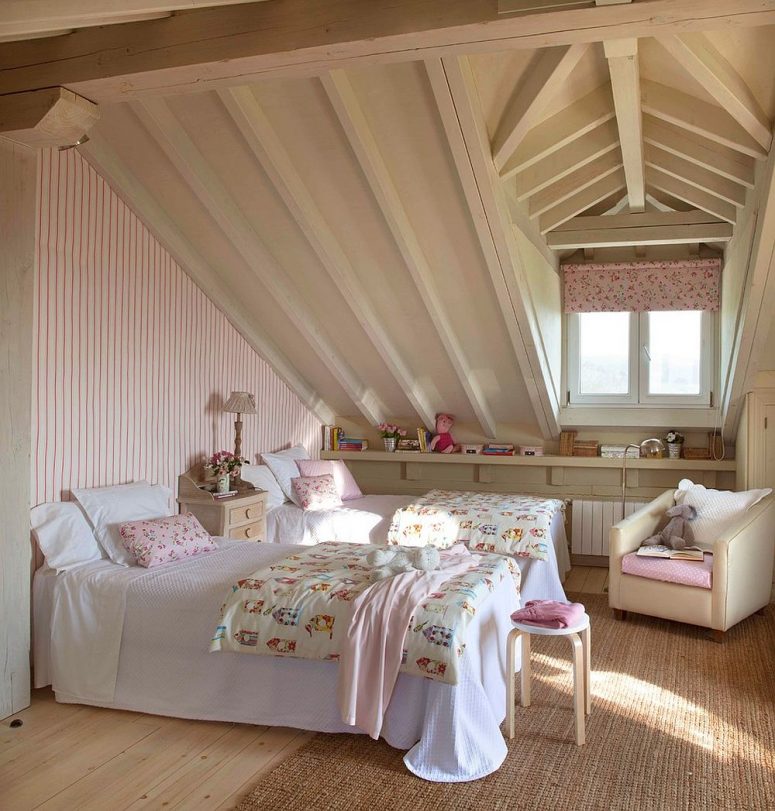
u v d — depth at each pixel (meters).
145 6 2.36
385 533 5.36
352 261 4.70
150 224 4.43
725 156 3.99
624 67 3.17
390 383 6.05
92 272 4.05
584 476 6.12
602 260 5.85
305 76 2.77
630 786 2.71
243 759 2.92
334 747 2.99
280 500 5.61
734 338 4.91
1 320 3.21
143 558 3.66
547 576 4.78
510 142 3.64
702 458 5.78
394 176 4.01
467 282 4.73
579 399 6.12
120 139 4.04
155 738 3.10
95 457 4.07
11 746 3.03
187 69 2.71
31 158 3.30
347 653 2.91
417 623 2.88
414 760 2.81
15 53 2.96
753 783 2.73
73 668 3.42
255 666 3.16
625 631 4.43
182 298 4.80
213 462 4.85
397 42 2.48
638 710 3.34
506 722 3.10
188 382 4.87
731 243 5.04
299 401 6.32
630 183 4.61
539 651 4.09
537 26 2.36
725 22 2.30
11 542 3.30
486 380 5.77
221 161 4.11
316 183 4.13
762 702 3.43
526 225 4.62
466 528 4.84
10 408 3.26
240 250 4.55
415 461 6.47
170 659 3.29
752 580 4.48
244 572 3.56
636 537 4.73
